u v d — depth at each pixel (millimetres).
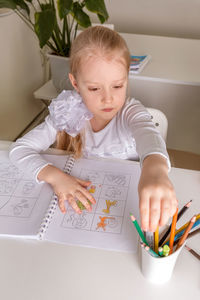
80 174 873
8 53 1934
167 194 605
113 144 1114
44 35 1453
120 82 870
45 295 577
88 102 917
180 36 2566
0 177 880
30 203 784
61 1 1435
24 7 1668
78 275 610
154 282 590
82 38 885
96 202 775
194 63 1704
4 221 732
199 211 742
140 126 938
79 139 1030
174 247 578
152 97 1837
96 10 1542
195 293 570
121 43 875
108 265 627
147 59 1718
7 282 601
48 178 833
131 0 2498
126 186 823
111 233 694
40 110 2527
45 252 659
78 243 674
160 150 771
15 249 668
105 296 571
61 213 750
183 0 2393
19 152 938
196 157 1957
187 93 1775
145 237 594
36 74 2367
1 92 1940
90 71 853
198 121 1870
